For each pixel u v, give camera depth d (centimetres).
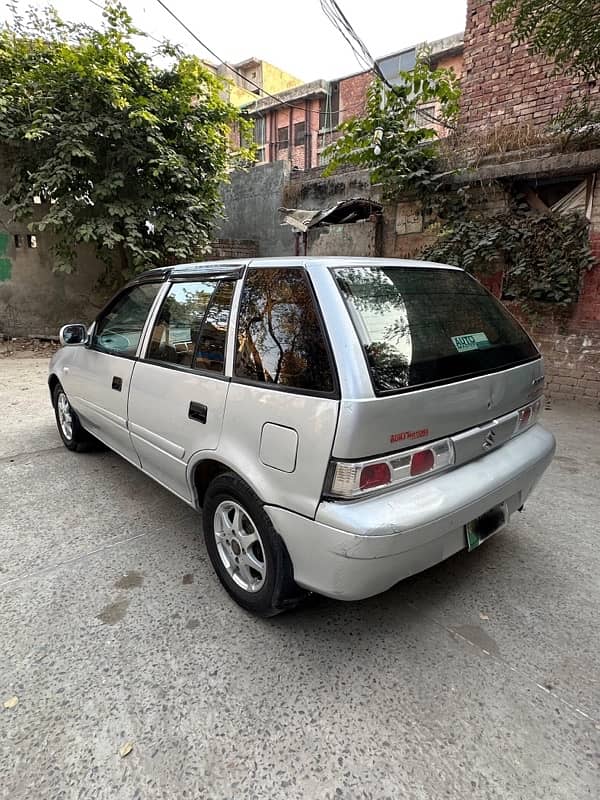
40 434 474
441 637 214
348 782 153
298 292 201
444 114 692
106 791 150
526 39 609
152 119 741
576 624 222
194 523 310
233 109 891
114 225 851
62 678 190
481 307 254
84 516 317
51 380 432
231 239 1092
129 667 196
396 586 249
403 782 153
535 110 637
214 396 226
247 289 226
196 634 215
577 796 148
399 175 656
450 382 199
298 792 150
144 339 293
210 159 883
